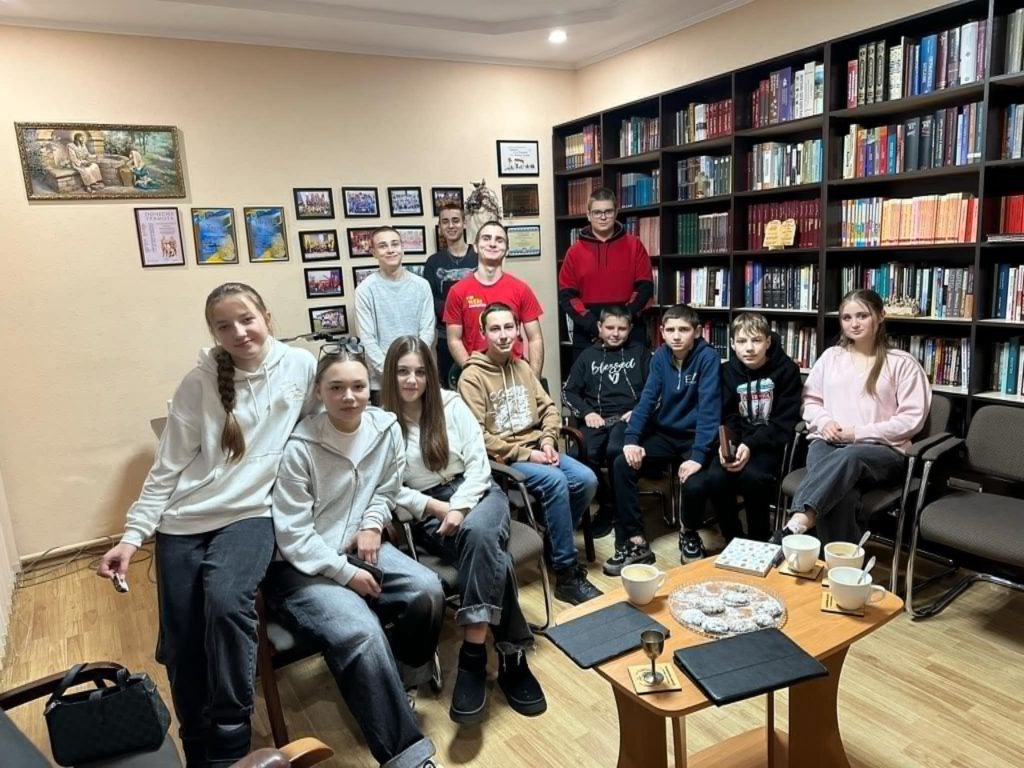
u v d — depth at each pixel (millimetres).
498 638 2014
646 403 3010
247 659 1636
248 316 1802
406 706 1656
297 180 3711
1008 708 1886
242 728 1646
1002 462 2375
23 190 3080
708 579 1704
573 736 1880
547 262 4641
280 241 3695
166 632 1718
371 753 1796
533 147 4469
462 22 3627
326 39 3656
